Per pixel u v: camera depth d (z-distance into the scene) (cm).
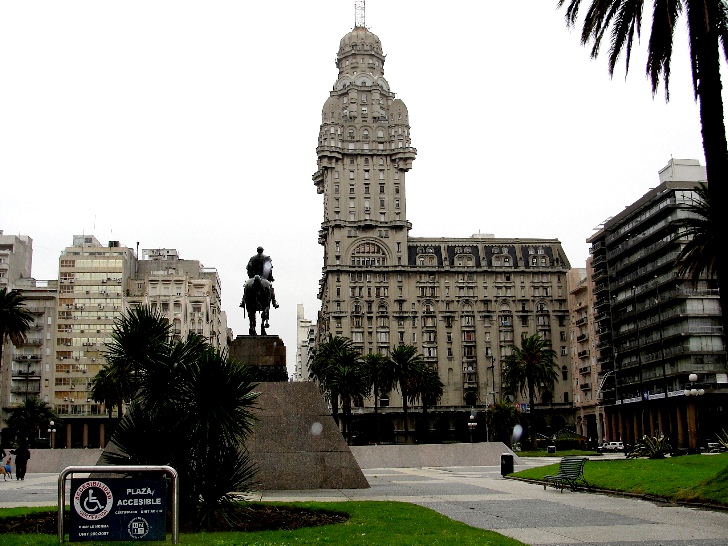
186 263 15412
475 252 15425
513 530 1800
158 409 1950
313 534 1639
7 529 1803
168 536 1603
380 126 15400
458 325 14962
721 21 2412
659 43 2531
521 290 15250
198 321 14462
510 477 3897
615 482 2962
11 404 13300
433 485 3338
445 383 14675
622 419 11969
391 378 10481
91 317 13625
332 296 14625
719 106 2309
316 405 2980
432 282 15025
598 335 13088
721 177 2294
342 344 10150
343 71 15938
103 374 6781
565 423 14525
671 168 10938
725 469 2458
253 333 3203
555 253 15625
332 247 14812
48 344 13512
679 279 9856
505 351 14975
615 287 12119
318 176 16375
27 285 14188
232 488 1883
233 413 1938
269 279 3288
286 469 2892
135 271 14938
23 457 4322
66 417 13212
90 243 15125
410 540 1527
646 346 10962
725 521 1970
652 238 10781
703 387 9594
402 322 14775
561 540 1631
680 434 9919
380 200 15125
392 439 14250
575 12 2619
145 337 2125
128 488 1411
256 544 1474
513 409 10675
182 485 1866
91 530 1396
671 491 2552
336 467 2931
